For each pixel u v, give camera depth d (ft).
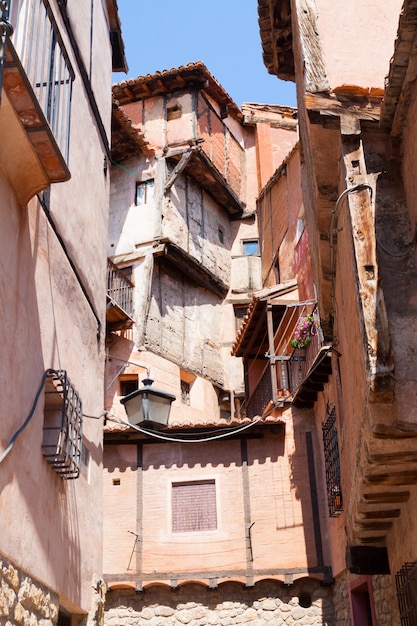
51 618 21.18
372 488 20.86
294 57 32.63
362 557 27.35
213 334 81.76
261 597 46.06
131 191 79.56
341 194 19.65
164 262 77.20
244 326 58.13
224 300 84.69
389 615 29.01
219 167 84.84
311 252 31.60
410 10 15.69
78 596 24.45
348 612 40.81
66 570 22.86
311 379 42.93
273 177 72.02
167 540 47.75
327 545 46.19
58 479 22.36
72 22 27.86
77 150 27.81
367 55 22.06
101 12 35.06
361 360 18.35
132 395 31.09
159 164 79.05
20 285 19.25
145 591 46.88
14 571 17.44
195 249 80.43
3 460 17.01
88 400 27.40
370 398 16.56
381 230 18.89
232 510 48.11
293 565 46.09
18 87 16.40
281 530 47.09
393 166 19.79
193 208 82.23
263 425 49.21
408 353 17.25
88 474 27.37
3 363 17.46
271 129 91.86
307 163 26.96
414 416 16.58
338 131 20.63
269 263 73.87
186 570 46.83
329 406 41.96
